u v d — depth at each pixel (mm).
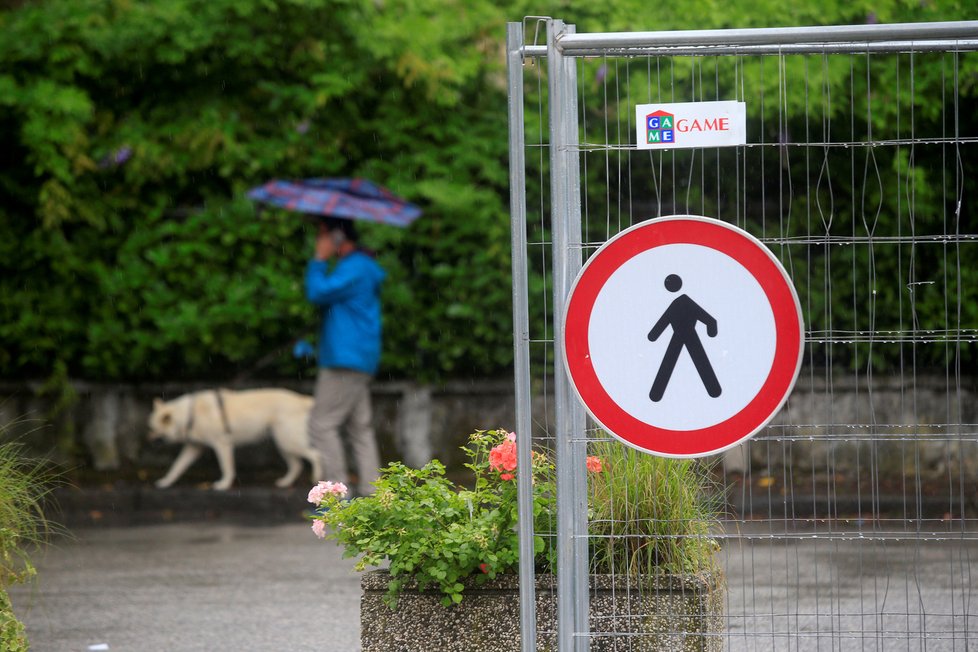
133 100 50250
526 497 15602
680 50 15656
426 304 50250
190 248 50344
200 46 49312
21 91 48750
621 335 14742
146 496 44906
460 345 50188
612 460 18688
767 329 14641
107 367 49938
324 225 42250
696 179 45750
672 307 14703
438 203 49562
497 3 49594
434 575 18094
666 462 18656
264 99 50594
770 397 14656
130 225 50531
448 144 50500
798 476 43156
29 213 50156
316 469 46125
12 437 49312
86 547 36969
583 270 14734
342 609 27781
